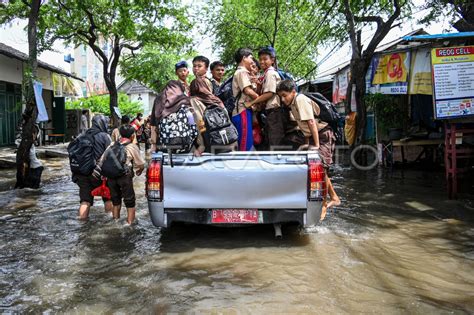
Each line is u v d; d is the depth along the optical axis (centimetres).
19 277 407
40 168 940
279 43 2669
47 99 2483
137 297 363
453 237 527
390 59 1148
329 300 354
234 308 340
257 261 448
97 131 640
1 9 1452
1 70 1867
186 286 385
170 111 507
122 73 2538
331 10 1406
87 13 1648
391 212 663
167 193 486
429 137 1120
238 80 547
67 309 340
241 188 478
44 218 642
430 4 1202
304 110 523
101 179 628
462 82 704
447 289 375
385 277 403
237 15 2520
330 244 504
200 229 573
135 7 1658
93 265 440
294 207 479
